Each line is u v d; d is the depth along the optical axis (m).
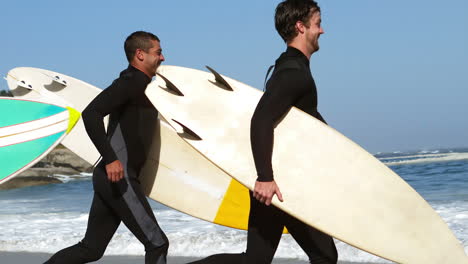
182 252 5.44
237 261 2.66
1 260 5.49
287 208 2.49
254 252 2.58
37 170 24.39
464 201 8.47
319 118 2.84
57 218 8.88
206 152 2.68
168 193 3.53
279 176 2.56
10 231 7.47
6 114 4.21
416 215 2.56
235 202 3.65
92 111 2.93
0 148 4.11
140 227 2.99
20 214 10.05
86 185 19.19
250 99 2.79
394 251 2.50
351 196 2.56
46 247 6.05
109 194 3.01
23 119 4.19
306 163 2.59
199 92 2.92
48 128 4.14
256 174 2.57
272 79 2.52
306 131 2.62
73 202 12.45
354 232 2.50
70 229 7.36
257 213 2.60
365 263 4.52
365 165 2.62
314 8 2.57
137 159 3.09
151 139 3.21
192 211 3.56
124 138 3.05
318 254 2.60
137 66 3.11
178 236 5.97
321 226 2.49
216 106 2.83
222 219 3.61
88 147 4.28
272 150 2.58
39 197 14.90
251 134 2.46
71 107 4.45
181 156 3.58
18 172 4.03
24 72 4.67
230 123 2.75
